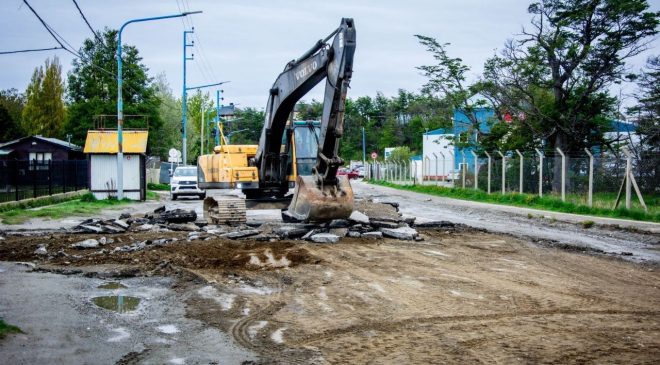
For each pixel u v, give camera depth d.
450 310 7.85
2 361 5.70
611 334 6.76
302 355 6.04
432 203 30.22
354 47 12.64
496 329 6.95
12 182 24.80
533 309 7.92
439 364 5.75
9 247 13.06
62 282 9.69
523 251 13.21
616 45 33.31
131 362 5.79
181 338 6.61
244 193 18.62
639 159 26.47
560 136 36.31
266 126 17.22
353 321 7.32
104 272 10.44
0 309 7.79
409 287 9.25
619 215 21.53
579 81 36.03
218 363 5.79
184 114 45.22
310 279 9.85
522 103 38.25
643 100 33.12
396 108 110.31
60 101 70.50
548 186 29.44
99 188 31.28
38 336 6.57
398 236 14.59
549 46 34.50
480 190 35.25
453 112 42.81
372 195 37.78
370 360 5.88
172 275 10.30
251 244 13.44
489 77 37.53
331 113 13.37
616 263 11.86
